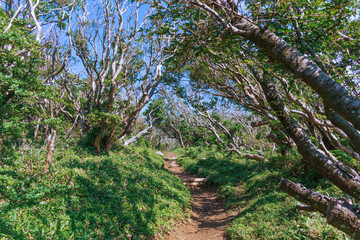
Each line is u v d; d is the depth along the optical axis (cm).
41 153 821
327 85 190
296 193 246
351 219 195
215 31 345
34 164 705
